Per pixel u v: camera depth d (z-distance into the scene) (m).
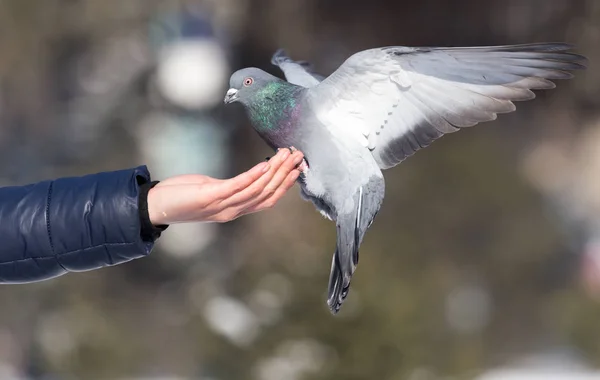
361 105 5.37
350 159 5.31
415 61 5.23
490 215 14.98
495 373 13.12
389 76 5.29
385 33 16.92
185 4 18.08
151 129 18.19
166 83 18.39
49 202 4.47
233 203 4.62
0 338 13.61
